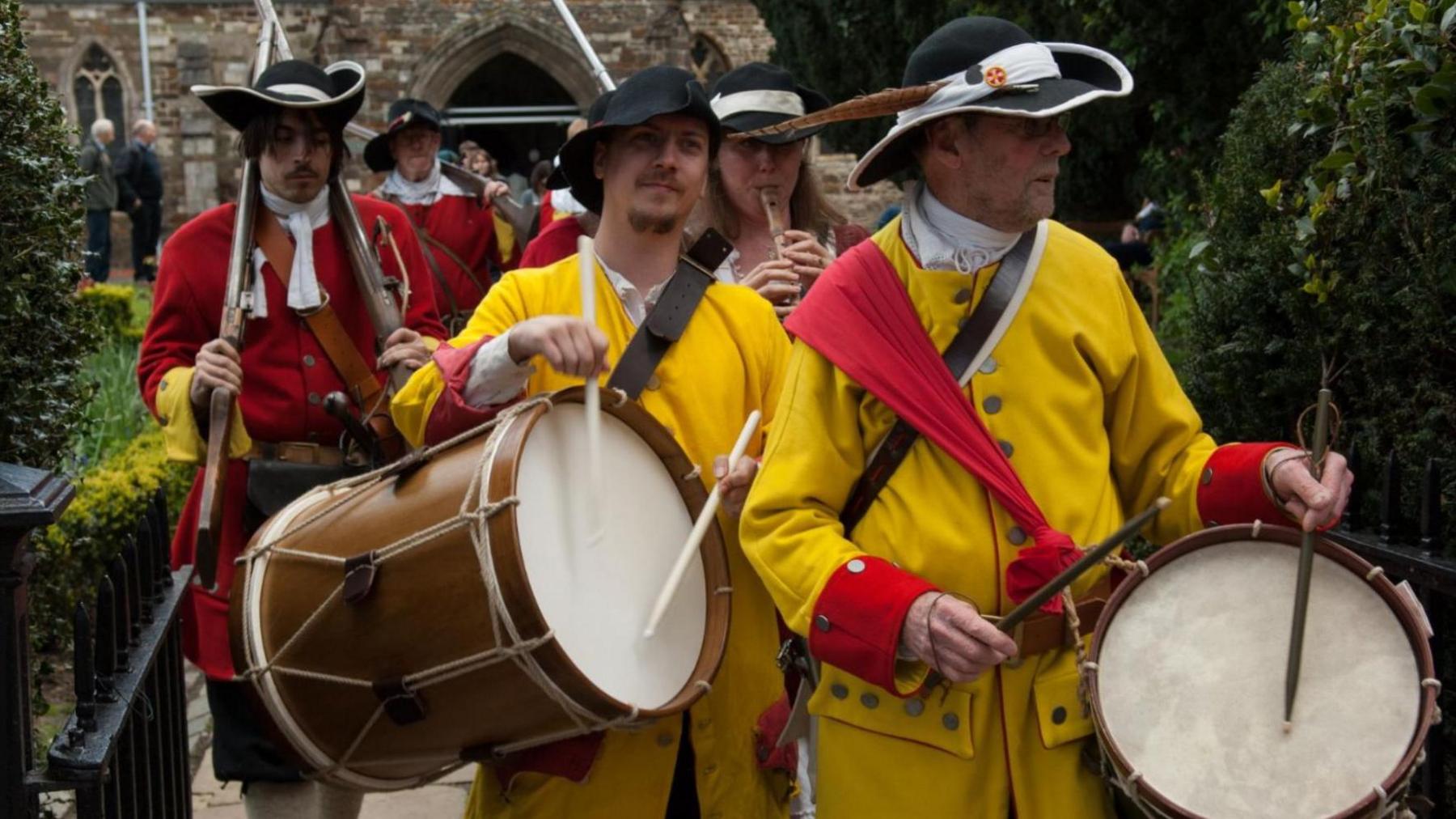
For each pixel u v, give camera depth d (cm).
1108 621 232
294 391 416
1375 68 313
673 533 271
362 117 2547
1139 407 260
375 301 419
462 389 265
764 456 256
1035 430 247
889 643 227
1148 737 222
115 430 864
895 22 1179
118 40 2717
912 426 247
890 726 248
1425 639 220
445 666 246
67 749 230
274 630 269
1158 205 864
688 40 2547
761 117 410
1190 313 420
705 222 422
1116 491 267
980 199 246
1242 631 228
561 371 250
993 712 246
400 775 279
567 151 295
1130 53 695
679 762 285
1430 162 304
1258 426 366
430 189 734
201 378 387
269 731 274
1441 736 290
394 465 270
